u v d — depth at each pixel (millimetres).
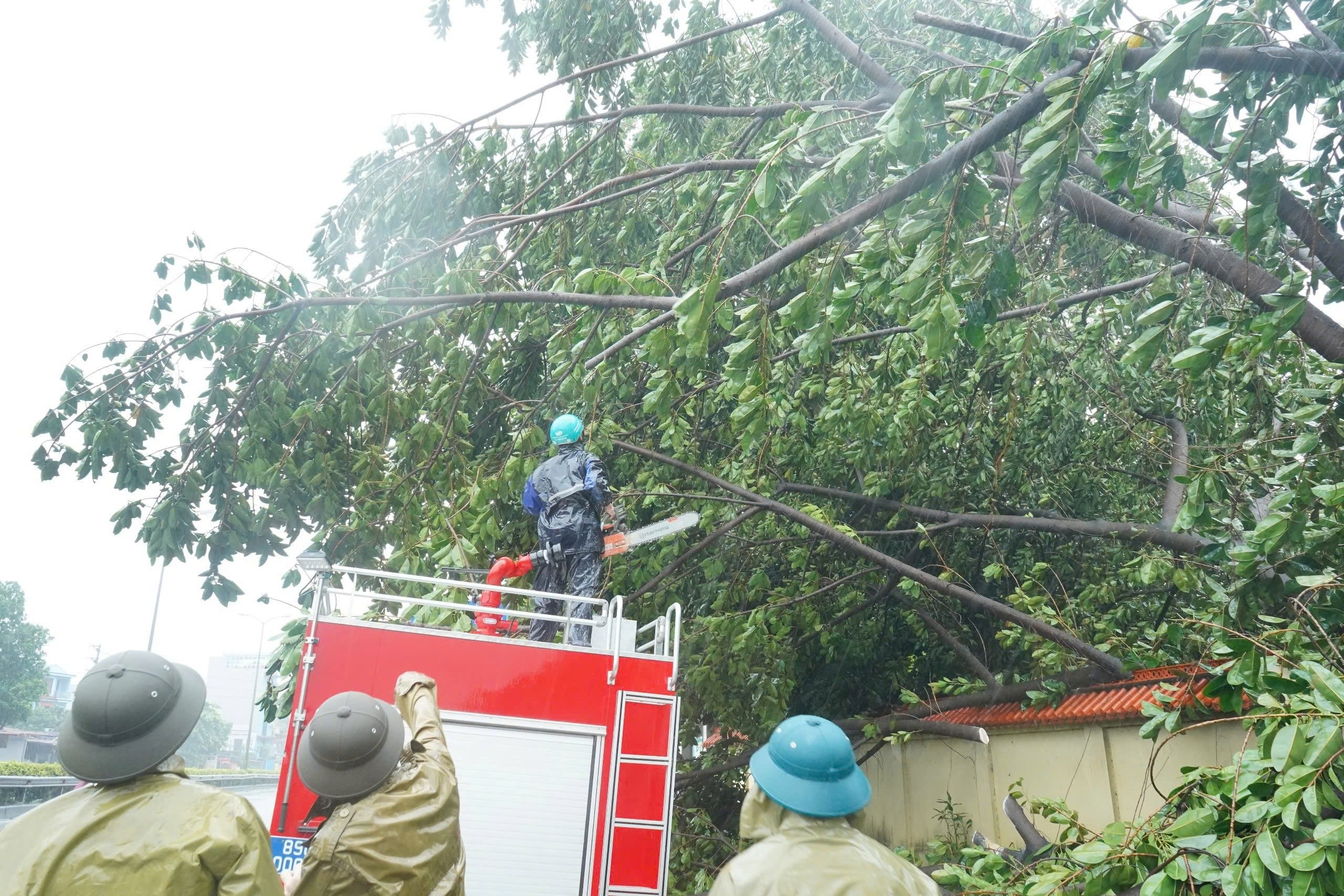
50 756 66688
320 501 9000
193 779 2473
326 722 3031
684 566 12461
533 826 5324
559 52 12297
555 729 5496
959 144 4762
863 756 13539
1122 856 4605
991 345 10398
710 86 12422
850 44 8719
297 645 7848
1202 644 7484
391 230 10422
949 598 13578
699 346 5340
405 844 2969
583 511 7254
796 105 8789
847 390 9953
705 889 11938
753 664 11984
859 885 2111
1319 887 3758
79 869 2180
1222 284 8680
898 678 14617
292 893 2928
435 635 5516
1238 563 5539
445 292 8508
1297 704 4457
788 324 5336
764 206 5160
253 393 8773
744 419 6121
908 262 5543
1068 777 11094
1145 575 8703
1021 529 11398
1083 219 6934
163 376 8344
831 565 13164
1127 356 5246
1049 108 4512
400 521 8969
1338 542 5594
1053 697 10523
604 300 6793
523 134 10898
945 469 12266
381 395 8875
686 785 13492
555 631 7188
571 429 7457
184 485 8430
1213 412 9875
